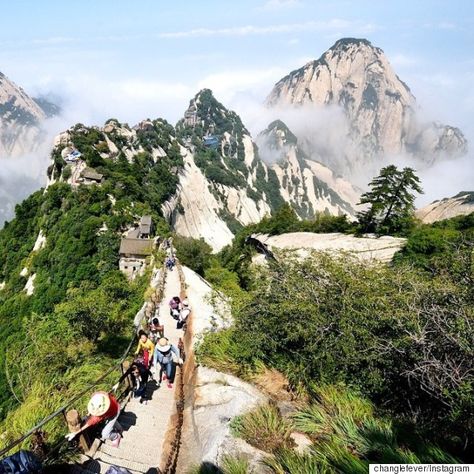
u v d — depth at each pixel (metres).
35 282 67.00
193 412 11.07
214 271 59.47
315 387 10.67
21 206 96.06
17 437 9.30
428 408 9.74
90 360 15.21
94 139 112.44
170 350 13.04
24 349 17.92
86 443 9.02
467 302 9.91
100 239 63.94
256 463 8.16
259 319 12.50
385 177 57.09
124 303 24.89
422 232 38.91
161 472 9.00
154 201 96.50
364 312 10.74
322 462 7.56
